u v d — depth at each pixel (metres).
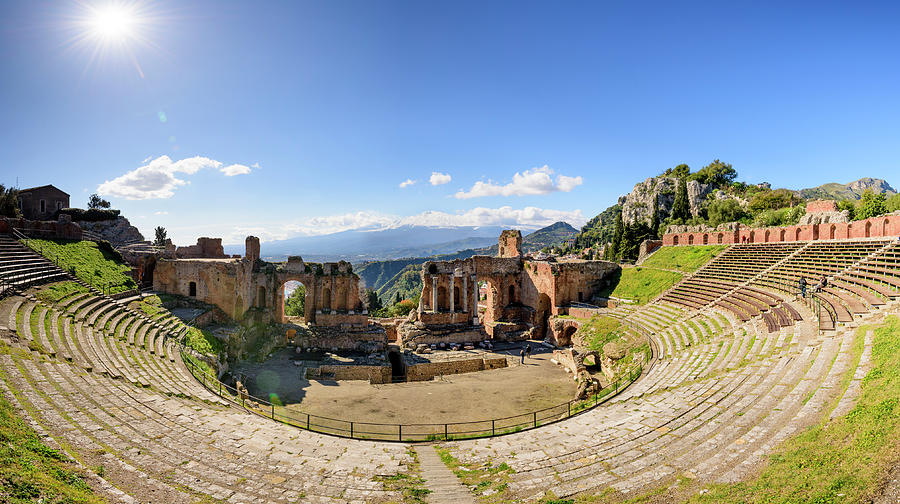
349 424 27.97
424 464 19.31
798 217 67.69
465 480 17.05
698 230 73.81
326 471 17.47
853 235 46.72
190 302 46.69
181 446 17.30
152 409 20.23
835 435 13.59
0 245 36.44
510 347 55.03
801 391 18.67
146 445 16.48
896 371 15.70
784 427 15.98
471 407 32.59
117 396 20.25
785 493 11.51
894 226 41.56
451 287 59.47
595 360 44.53
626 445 18.75
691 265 58.56
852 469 11.47
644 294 55.81
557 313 58.22
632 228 93.19
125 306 36.66
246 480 15.54
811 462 12.64
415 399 34.28
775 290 40.19
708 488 13.12
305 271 51.91
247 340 44.88
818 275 38.50
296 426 23.89
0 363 18.30
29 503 10.02
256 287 51.34
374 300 109.69
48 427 15.04
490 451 20.95
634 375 32.97
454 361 45.69
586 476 16.17
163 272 47.97
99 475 13.30
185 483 14.33
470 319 60.84
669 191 169.25
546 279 59.97
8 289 28.34
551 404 33.34
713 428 18.12
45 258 38.19
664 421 20.80
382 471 17.98
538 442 21.56
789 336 27.12
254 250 51.38
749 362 25.62
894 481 10.28
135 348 28.61
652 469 15.61
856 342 20.95
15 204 69.19
